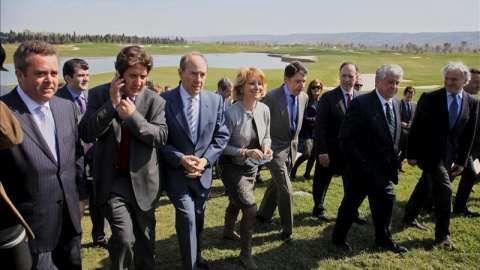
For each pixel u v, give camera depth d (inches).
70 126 97.0
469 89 183.3
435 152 149.0
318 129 173.0
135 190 110.0
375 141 139.8
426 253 144.6
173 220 180.7
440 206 149.4
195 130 124.4
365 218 180.9
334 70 1286.9
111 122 106.0
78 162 130.8
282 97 159.5
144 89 116.5
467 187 180.9
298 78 154.4
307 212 188.4
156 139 108.0
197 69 118.0
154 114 114.0
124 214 109.5
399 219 178.7
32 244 88.4
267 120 146.6
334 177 254.8
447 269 132.9
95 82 856.9
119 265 108.8
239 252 145.8
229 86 248.4
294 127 161.8
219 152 127.5
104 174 108.3
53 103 94.3
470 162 178.1
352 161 143.2
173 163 119.2
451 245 147.4
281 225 168.9
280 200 152.8
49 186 89.3
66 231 99.4
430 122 149.8
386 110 140.6
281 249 148.6
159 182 118.8
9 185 85.0
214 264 136.2
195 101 125.3
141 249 119.6
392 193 144.5
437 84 844.6
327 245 152.6
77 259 102.6
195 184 124.6
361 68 1352.1
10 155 83.0
